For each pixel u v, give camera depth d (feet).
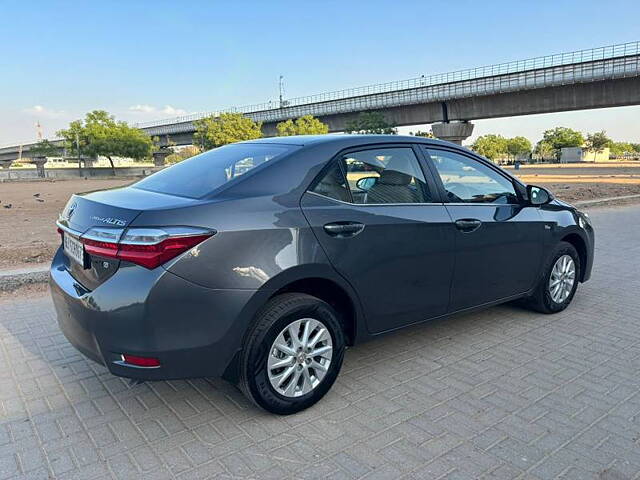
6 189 99.25
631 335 14.60
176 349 8.80
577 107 134.00
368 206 10.93
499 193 14.07
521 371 12.20
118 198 9.96
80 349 9.68
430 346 13.75
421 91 162.91
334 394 11.07
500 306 17.28
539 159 334.03
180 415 10.23
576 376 11.95
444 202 12.42
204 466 8.55
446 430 9.62
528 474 8.32
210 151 13.03
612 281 20.71
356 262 10.52
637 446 9.11
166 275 8.55
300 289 10.39
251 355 9.47
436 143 12.95
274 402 9.84
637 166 207.00
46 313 16.57
